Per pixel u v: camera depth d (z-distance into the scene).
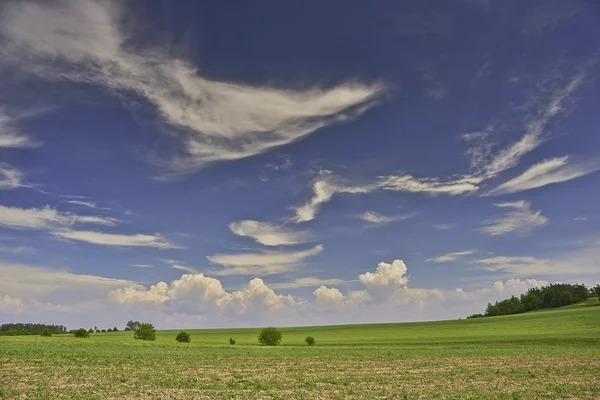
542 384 36.72
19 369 39.94
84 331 103.94
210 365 48.84
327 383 36.56
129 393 29.84
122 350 63.09
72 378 35.69
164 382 34.94
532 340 94.62
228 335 166.00
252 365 49.91
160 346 76.94
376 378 39.84
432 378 40.22
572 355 64.06
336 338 127.62
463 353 68.19
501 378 40.38
